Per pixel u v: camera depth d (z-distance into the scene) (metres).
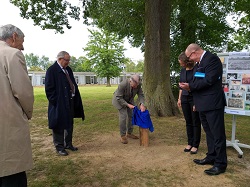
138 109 4.65
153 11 7.72
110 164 3.71
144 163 3.74
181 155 4.06
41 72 55.25
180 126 6.30
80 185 3.05
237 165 3.62
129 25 12.14
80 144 4.83
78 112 4.49
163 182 3.10
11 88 2.03
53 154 4.22
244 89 4.02
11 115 2.03
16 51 2.08
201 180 3.13
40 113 8.95
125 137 4.77
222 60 4.28
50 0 9.27
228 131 5.90
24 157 2.10
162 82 7.92
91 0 10.11
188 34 12.10
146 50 8.03
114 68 40.72
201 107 3.28
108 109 9.55
